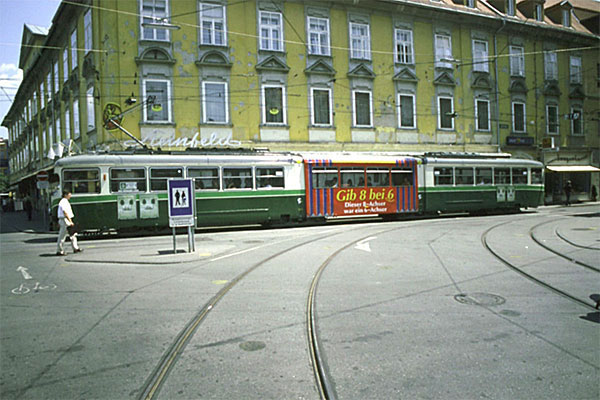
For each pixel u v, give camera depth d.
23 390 4.09
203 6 24.22
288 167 19.89
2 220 31.47
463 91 31.36
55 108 33.03
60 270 10.06
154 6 23.44
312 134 26.48
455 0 32.31
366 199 21.44
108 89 22.70
